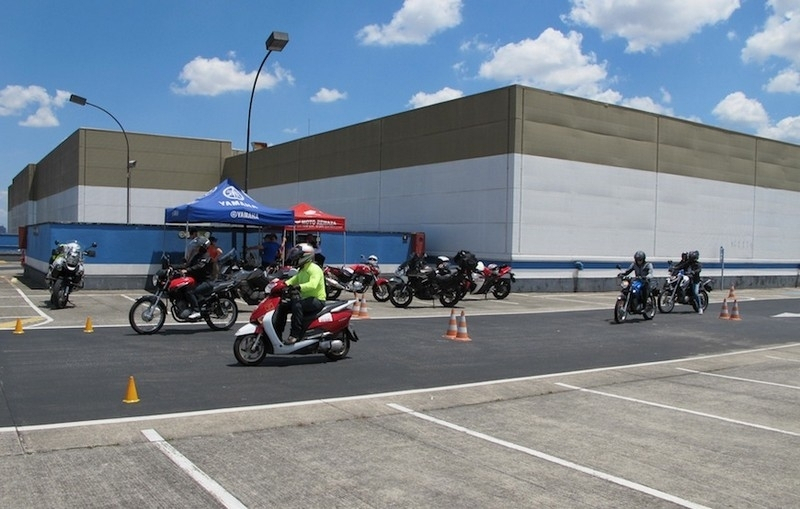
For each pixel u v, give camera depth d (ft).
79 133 149.38
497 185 84.33
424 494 16.38
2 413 22.88
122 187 153.28
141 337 40.91
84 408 23.76
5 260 168.76
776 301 85.76
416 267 64.49
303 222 79.66
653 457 19.95
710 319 60.44
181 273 42.75
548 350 40.32
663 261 99.09
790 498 16.79
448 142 91.61
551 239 85.87
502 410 25.35
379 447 20.16
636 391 29.63
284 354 33.58
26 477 16.81
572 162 87.76
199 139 161.17
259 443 20.21
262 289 56.75
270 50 73.87
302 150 125.29
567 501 16.19
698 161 103.96
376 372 31.96
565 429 22.88
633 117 94.73
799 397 29.09
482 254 86.22
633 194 94.84
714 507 16.08
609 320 57.26
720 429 23.43
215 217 63.21
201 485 16.56
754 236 113.91
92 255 58.34
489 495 16.43
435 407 25.46
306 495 16.10
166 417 22.80
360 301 54.75
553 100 85.87
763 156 115.24
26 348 36.42
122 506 15.15
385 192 103.04
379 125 104.58
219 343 38.91
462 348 39.86
